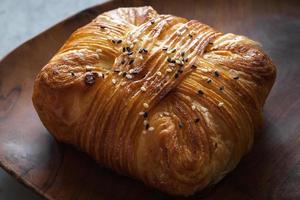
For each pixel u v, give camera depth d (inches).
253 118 11.8
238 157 11.6
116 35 12.4
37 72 14.2
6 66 14.0
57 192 11.7
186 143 11.0
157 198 11.6
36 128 13.0
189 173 11.0
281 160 12.2
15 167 12.1
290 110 13.2
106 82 11.5
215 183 11.7
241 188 11.8
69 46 12.6
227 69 11.7
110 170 12.1
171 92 11.4
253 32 15.0
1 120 13.1
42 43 14.5
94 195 11.7
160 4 15.5
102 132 11.4
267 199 11.6
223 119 11.2
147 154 11.0
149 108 11.2
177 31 12.2
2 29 17.0
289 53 14.4
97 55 12.1
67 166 12.2
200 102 11.3
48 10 17.6
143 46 11.9
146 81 11.4
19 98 13.6
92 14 15.1
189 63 11.6
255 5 15.4
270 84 12.2
